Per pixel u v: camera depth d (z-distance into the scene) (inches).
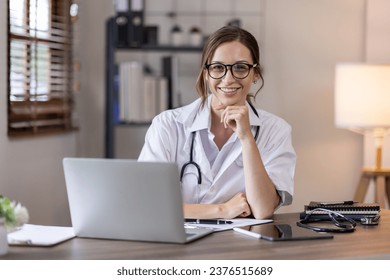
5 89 121.6
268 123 99.3
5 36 121.3
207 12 168.7
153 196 72.0
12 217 69.1
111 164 72.7
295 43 172.1
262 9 170.6
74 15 153.5
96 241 74.7
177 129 98.0
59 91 147.7
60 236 76.3
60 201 147.7
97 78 164.7
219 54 89.4
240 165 96.7
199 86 96.5
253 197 89.4
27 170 130.3
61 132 145.8
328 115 174.1
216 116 96.9
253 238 76.4
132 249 70.3
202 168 96.0
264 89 171.9
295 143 173.9
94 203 74.6
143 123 154.6
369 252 68.9
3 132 120.6
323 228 80.0
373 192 174.2
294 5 171.6
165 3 167.9
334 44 173.3
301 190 175.0
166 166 70.6
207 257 66.4
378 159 161.6
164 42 168.2
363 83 155.3
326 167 175.3
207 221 85.4
